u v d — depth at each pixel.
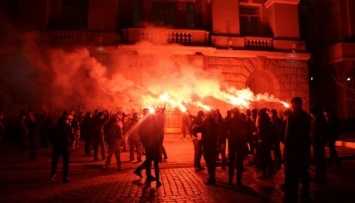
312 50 21.83
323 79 21.41
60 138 7.50
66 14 18.02
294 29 19.05
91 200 5.71
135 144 10.32
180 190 6.47
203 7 18.70
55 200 5.71
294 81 18.62
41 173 8.66
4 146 14.42
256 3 19.39
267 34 19.33
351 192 6.12
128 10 18.02
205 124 7.15
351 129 19.31
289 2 19.00
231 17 18.33
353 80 19.83
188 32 17.34
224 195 6.02
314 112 7.22
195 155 8.83
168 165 9.51
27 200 5.73
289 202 5.37
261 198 5.77
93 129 10.37
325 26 21.62
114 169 9.23
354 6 20.36
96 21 17.41
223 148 9.01
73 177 8.11
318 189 6.38
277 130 9.30
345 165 9.42
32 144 10.18
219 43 17.91
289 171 5.43
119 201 5.63
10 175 8.36
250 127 9.09
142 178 7.91
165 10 18.38
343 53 19.64
